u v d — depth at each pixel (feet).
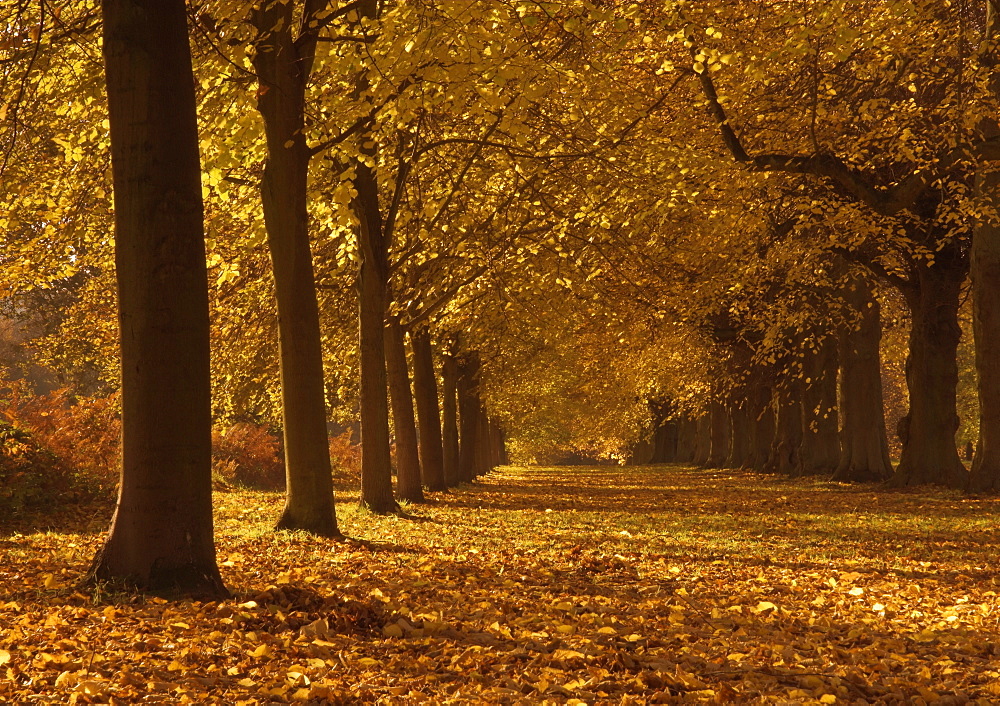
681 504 67.87
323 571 28.04
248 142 38.24
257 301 71.51
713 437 147.64
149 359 21.57
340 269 64.18
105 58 21.79
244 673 15.79
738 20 52.34
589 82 51.55
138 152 21.50
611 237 59.06
